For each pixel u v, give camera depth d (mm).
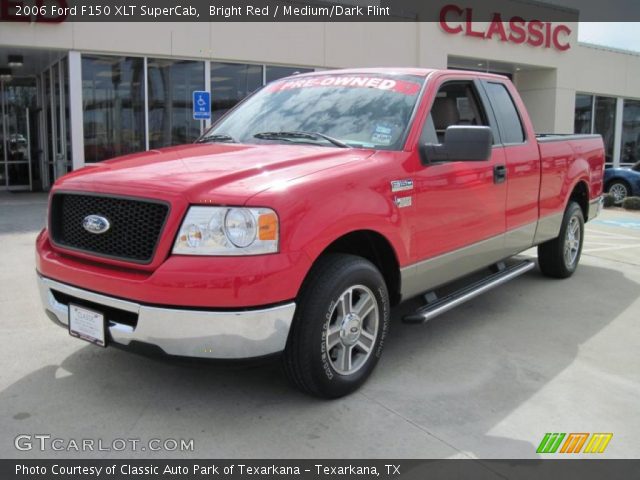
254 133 4293
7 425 3096
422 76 4348
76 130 12367
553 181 5688
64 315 3320
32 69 15195
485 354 4203
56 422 3135
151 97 13102
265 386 3584
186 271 2842
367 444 2971
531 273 6688
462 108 4766
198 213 2889
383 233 3514
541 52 20062
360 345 3539
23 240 7898
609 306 5441
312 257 3047
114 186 3131
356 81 4465
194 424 3135
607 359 4160
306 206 3055
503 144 4926
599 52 22062
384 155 3705
